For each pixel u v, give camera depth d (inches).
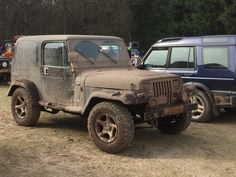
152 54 281.3
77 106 206.8
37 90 228.8
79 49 213.8
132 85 186.9
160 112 189.9
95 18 952.3
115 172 164.9
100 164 173.5
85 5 943.0
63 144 199.5
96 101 198.2
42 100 226.2
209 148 199.3
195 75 255.6
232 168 171.9
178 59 266.1
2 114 266.2
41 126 235.0
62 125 238.5
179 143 206.4
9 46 457.7
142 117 191.2
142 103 185.9
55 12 943.0
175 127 217.2
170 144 204.5
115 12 962.7
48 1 944.3
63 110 213.0
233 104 242.4
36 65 227.3
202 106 252.2
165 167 171.6
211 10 813.2
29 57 231.6
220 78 245.9
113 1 959.6
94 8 949.2
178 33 910.4
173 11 925.2
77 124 241.8
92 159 179.3
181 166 173.3
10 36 922.1
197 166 173.6
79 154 185.5
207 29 822.5
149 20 1015.6
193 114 255.9
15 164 170.7
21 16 933.8
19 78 238.2
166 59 271.7
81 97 204.4
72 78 208.5
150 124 214.2
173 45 269.9
